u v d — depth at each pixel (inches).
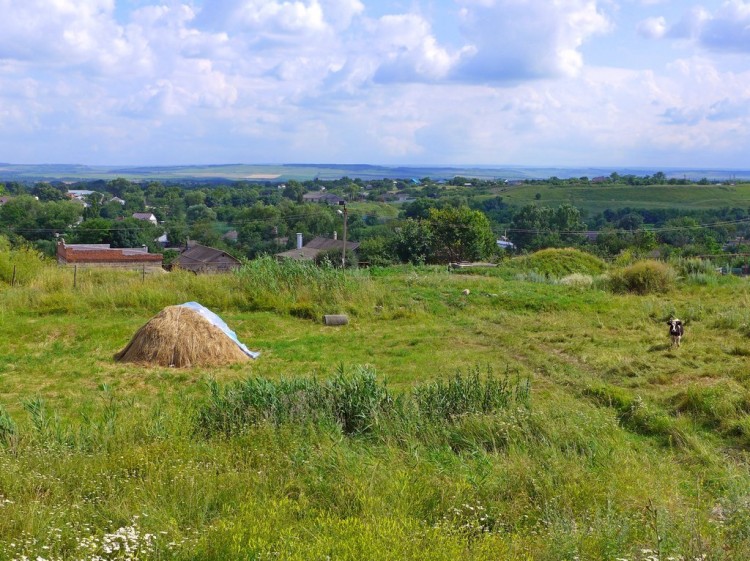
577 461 314.2
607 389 450.6
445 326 731.4
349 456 312.7
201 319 594.2
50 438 331.9
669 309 770.8
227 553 219.1
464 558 216.5
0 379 516.4
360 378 411.2
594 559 218.8
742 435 357.1
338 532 231.3
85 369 548.1
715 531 240.4
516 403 398.6
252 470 300.7
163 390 495.2
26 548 219.3
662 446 358.6
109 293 797.2
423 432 355.9
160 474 288.0
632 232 2741.1
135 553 221.9
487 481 286.5
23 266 961.5
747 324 648.4
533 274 1079.0
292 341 660.1
